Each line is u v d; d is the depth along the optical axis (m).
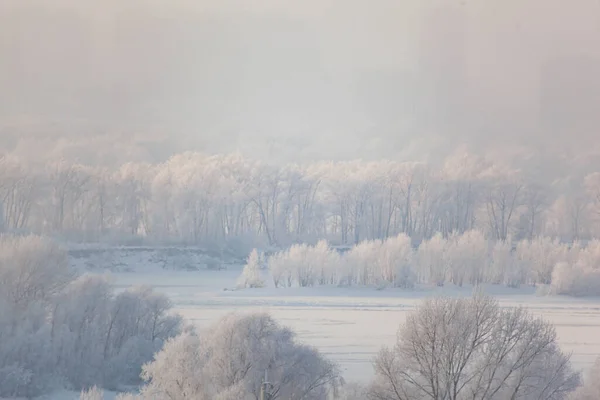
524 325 86.19
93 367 120.88
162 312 130.25
